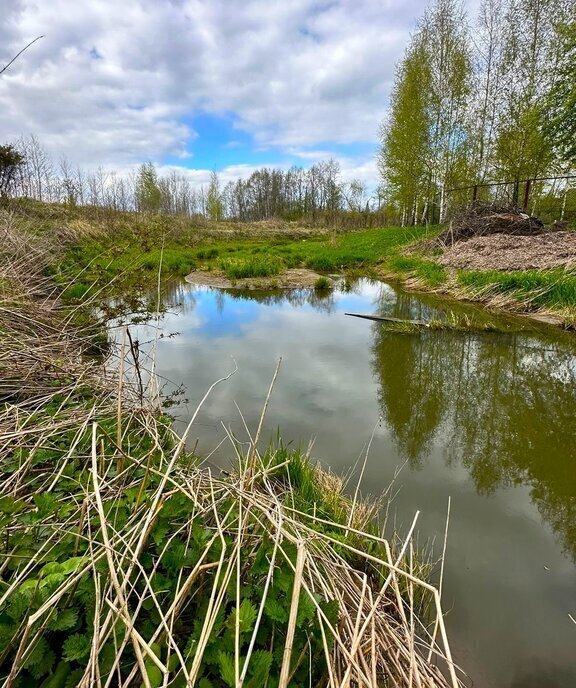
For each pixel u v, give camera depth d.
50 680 1.03
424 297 8.90
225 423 3.48
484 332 6.10
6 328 3.34
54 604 1.13
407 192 21.02
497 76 16.64
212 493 1.66
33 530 1.43
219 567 1.24
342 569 1.73
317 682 1.22
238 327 6.75
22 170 16.19
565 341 5.61
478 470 2.89
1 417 2.21
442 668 1.59
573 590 1.94
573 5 13.58
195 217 31.12
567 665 1.61
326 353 5.34
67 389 2.74
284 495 2.43
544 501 2.58
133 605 1.28
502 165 16.22
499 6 16.20
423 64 18.94
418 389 4.23
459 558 2.12
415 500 2.58
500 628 1.75
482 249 10.14
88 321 4.29
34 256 5.78
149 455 1.77
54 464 1.99
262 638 1.21
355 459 3.01
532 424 3.53
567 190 16.75
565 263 7.84
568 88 12.98
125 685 0.99
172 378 4.40
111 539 1.32
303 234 28.97
